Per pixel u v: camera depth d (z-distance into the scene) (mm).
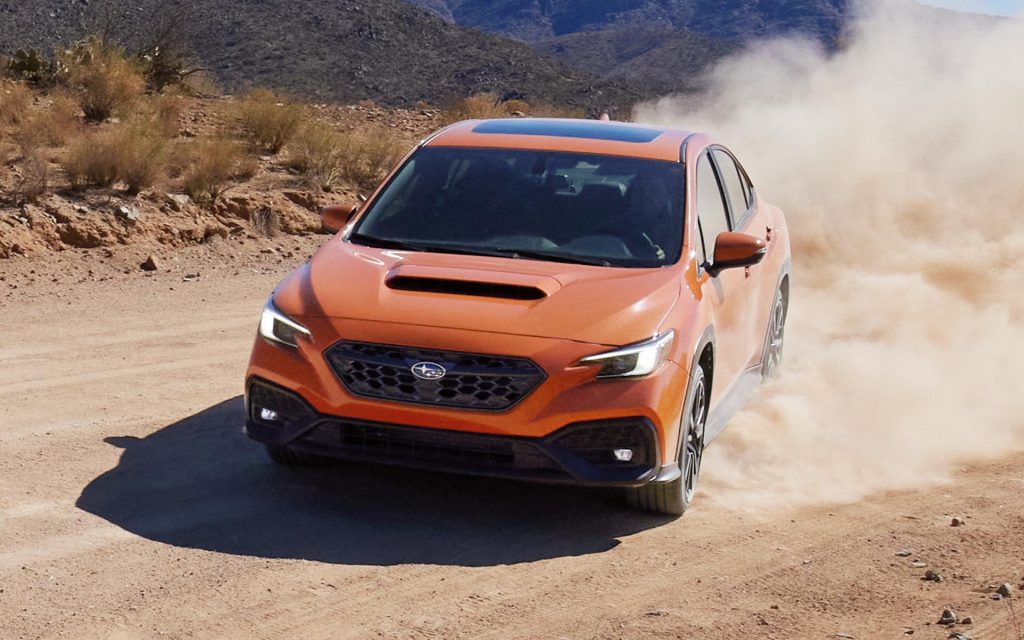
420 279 5457
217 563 4801
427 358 5094
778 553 5238
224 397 7418
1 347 8406
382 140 16562
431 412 5070
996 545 5395
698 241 6082
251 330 9414
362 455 5215
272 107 16641
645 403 5129
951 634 4316
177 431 6629
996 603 4641
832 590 4785
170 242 12320
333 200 14531
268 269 11922
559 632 4285
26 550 4852
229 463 6078
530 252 5832
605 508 5719
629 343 5184
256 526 5227
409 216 6125
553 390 5043
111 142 13109
